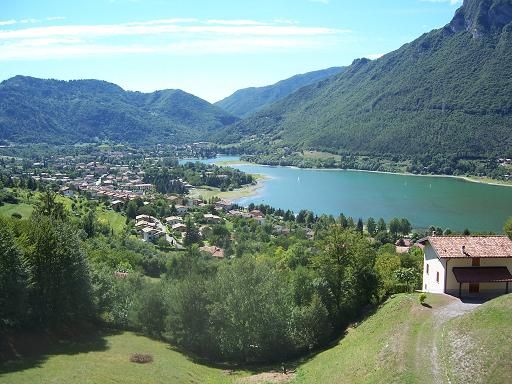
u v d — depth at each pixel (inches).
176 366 2406.5
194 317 2755.9
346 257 2861.7
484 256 2513.5
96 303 3068.4
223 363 2657.5
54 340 2615.7
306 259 4441.4
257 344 2657.5
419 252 4731.8
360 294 2834.6
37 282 2687.0
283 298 2753.4
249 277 2733.8
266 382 2212.1
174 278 3486.7
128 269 4667.8
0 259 2402.8
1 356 2235.5
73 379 2016.5
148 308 2997.0
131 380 2100.1
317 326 2682.1
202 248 7524.6
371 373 1836.9
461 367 1651.1
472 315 1961.1
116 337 2849.4
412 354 1827.0
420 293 2581.2
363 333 2407.7
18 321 2534.5
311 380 2119.8
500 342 1663.4
